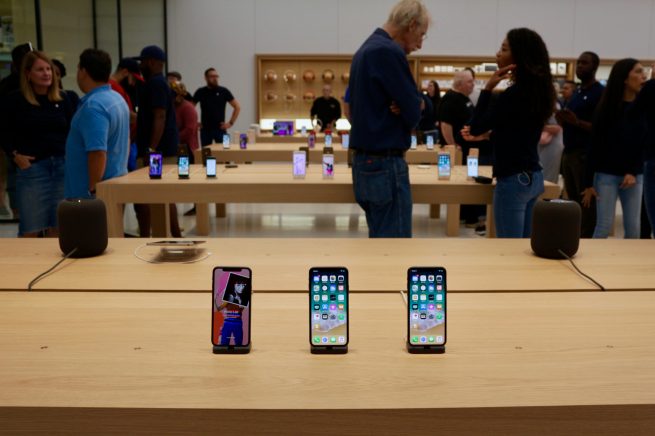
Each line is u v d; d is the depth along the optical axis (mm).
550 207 2041
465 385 1110
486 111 3150
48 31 6527
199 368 1182
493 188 3801
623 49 11266
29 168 3959
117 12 8906
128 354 1245
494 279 1812
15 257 2049
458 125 6691
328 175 4086
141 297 1629
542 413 1033
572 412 1034
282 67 11430
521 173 3117
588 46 11242
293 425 1025
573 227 2045
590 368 1188
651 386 1108
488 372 1168
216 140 9312
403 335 1365
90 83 3473
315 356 1244
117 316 1475
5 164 5383
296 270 1891
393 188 3275
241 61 11320
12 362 1199
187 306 1554
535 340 1334
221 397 1060
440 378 1141
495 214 3262
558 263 2012
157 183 3777
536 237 2080
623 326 1427
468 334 1368
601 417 1038
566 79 11203
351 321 1455
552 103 3045
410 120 3193
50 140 3992
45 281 1755
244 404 1034
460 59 11180
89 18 7809
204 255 2074
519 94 3004
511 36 3023
